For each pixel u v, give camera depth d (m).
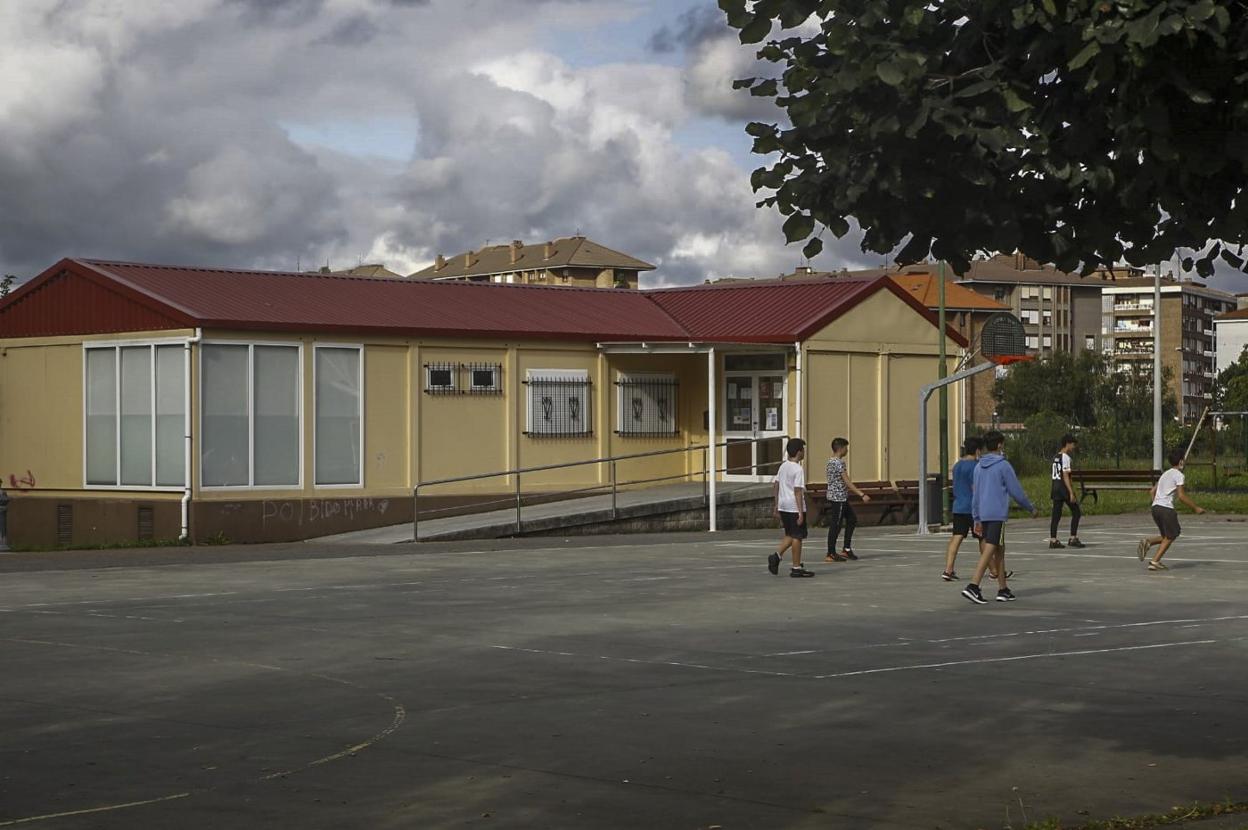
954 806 8.26
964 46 6.69
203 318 29.62
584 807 8.23
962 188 6.97
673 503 33.38
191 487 29.67
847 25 6.54
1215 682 12.59
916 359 38.28
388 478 32.34
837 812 8.12
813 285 38.31
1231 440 61.31
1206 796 8.52
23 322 33.09
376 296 34.22
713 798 8.43
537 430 34.81
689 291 40.22
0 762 9.40
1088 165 6.66
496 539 30.56
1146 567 24.53
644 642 15.18
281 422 30.83
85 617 17.41
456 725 10.63
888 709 11.28
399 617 17.38
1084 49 5.92
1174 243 6.85
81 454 31.91
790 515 22.47
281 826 7.80
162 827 7.76
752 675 12.97
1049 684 12.46
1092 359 112.44
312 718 10.91
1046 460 63.66
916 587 21.03
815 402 35.97
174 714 11.09
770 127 7.04
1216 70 6.09
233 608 18.39
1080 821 7.93
